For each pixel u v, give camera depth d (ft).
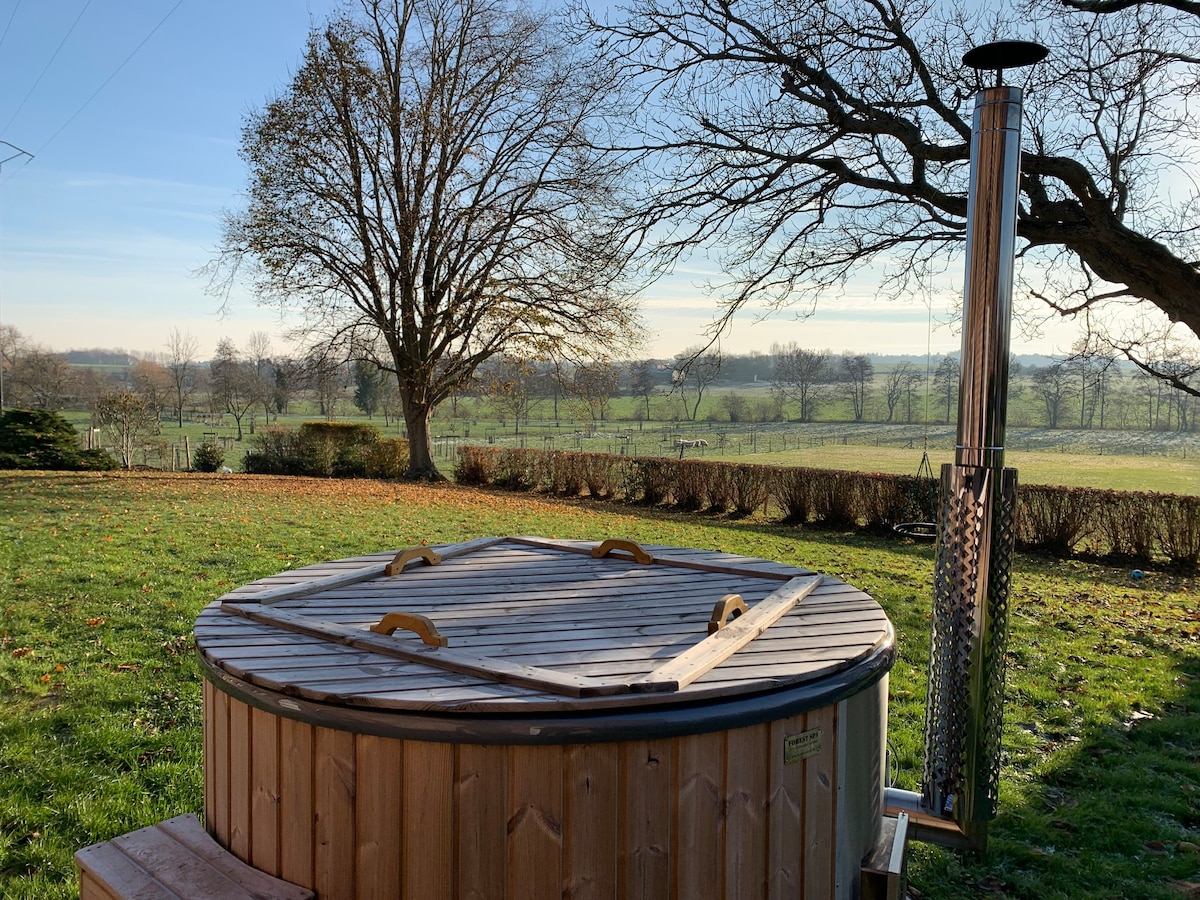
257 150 61.05
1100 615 25.76
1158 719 16.26
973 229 8.51
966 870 10.67
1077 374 35.19
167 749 13.04
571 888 5.91
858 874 7.66
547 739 5.76
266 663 6.93
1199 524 36.11
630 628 8.25
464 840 5.94
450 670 6.73
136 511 38.83
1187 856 10.94
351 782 6.23
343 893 6.32
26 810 10.99
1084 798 12.70
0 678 15.70
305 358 66.74
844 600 9.56
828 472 48.60
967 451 8.54
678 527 45.65
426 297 67.87
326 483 58.80
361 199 64.03
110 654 17.34
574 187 59.67
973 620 8.52
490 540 13.62
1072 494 39.40
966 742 8.64
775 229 31.35
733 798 6.30
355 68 60.64
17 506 39.06
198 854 7.18
